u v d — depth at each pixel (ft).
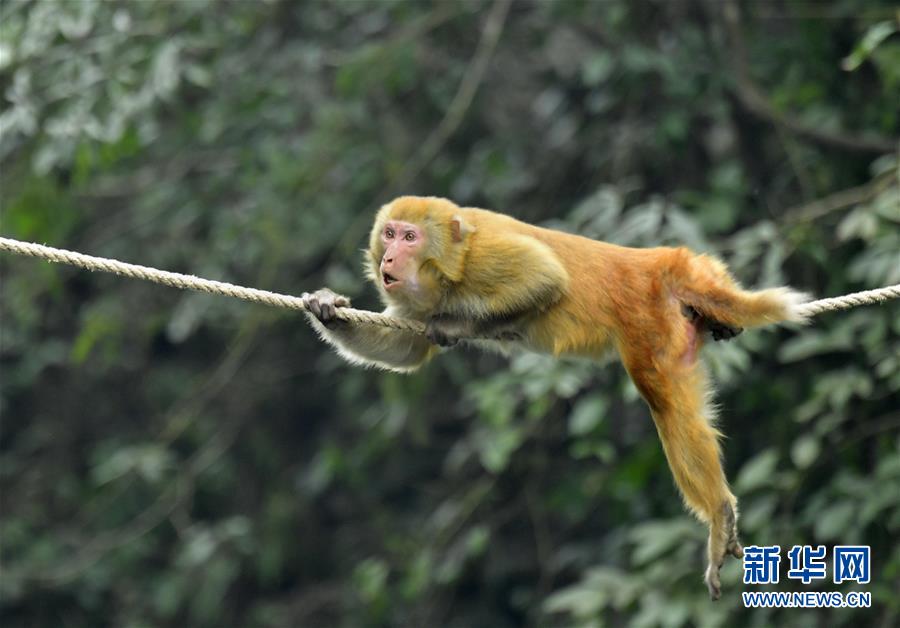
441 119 57.26
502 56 59.57
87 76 47.09
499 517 54.08
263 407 65.05
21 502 63.67
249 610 64.44
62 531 62.64
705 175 53.47
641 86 52.13
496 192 54.70
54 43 47.83
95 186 61.41
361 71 53.47
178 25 50.11
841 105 50.88
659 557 44.93
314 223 55.47
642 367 29.19
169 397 64.44
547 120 57.82
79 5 46.37
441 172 55.11
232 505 63.93
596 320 29.30
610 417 52.01
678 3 53.26
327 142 54.39
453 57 57.31
